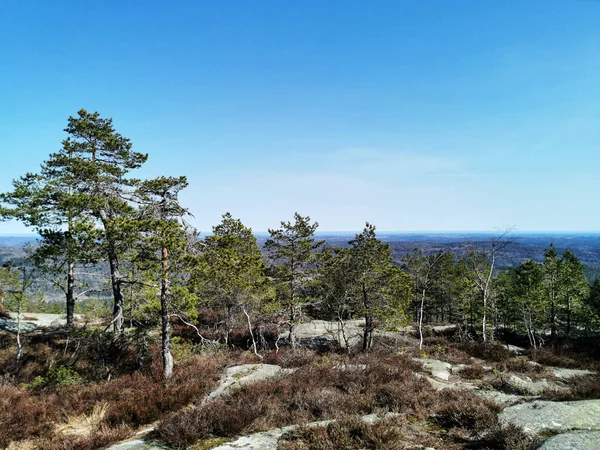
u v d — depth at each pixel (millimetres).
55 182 20141
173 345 18859
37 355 19531
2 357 19016
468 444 6465
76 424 10414
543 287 32656
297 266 28031
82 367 18547
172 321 32094
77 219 19797
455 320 47531
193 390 11992
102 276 21656
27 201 19875
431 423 7738
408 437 6848
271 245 27688
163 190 17781
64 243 18922
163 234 15266
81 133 22438
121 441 8391
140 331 18109
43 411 11133
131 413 10094
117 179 20438
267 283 25938
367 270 26375
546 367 19922
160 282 16266
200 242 17969
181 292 16828
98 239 17953
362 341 29109
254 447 6617
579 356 23297
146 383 14758
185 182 17906
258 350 26281
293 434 6992
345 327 35406
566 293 32312
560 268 32344
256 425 7969
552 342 31062
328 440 6320
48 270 20141
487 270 32562
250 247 30031
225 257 18359
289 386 10977
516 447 5734
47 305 32219
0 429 9570
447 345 27828
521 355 24219
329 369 13508
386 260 26516
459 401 8469
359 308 26844
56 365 18297
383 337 30625
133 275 17078
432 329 39656
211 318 35125
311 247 27641
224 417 7871
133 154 24219
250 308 26594
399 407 8906
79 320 29516
